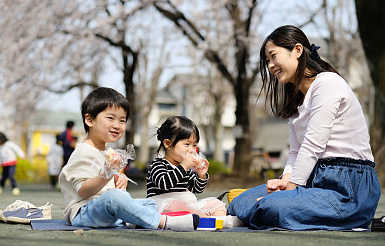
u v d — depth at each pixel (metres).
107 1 19.36
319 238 3.76
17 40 19.88
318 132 4.46
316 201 4.34
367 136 4.64
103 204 4.23
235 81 19.75
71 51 22.34
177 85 54.72
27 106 26.67
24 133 46.84
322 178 4.50
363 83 32.00
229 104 56.97
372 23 14.02
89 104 4.52
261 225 4.48
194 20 22.81
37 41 20.09
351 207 4.39
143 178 13.95
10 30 19.27
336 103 4.47
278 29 4.80
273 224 4.38
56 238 3.62
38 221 4.98
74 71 23.94
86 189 4.35
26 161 27.44
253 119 41.94
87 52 23.34
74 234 3.87
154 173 5.00
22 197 11.71
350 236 3.93
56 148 18.16
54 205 8.62
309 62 4.71
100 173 4.14
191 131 5.09
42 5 18.77
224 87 36.31
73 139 15.86
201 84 39.09
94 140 4.57
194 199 5.04
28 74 21.22
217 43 20.64
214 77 35.25
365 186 4.47
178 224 4.27
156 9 19.11
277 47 4.73
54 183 18.16
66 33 19.83
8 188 18.64
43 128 50.16
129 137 19.73
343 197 4.39
